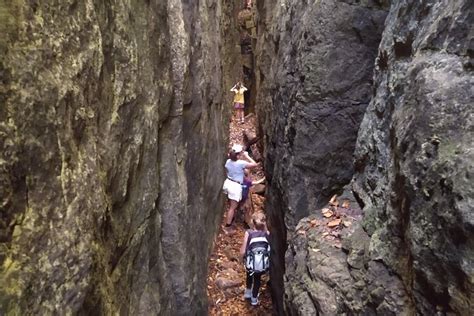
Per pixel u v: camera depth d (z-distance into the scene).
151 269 4.69
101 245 3.09
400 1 4.18
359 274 3.81
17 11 2.31
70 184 2.64
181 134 5.74
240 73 18.23
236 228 9.93
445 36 3.20
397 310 3.20
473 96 2.82
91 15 3.10
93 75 3.10
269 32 9.59
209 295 7.61
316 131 5.43
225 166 9.89
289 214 5.75
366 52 5.20
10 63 2.19
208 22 9.10
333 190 5.52
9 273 2.09
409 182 3.05
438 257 2.71
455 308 2.60
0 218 2.06
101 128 3.30
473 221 2.44
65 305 2.48
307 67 5.38
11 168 2.13
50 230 2.41
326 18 5.22
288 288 4.74
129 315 3.79
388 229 3.54
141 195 4.25
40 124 2.38
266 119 9.03
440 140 2.86
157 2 4.93
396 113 3.59
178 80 5.56
